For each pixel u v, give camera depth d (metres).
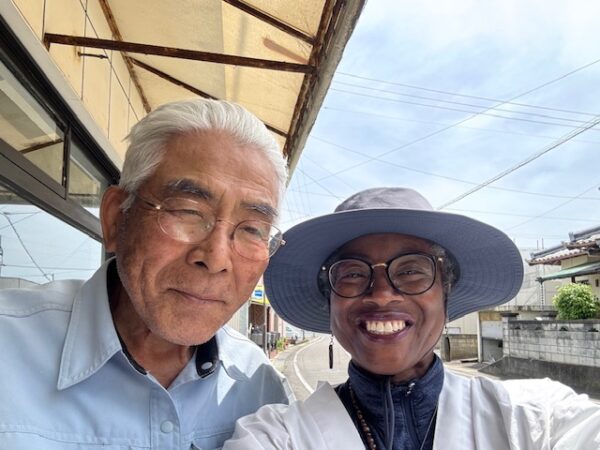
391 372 0.45
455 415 0.44
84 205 1.17
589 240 5.19
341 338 0.48
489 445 0.43
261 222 0.44
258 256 0.45
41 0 0.84
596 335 3.90
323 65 0.95
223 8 1.00
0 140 0.72
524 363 4.80
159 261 0.42
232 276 0.44
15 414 0.40
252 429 0.45
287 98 1.26
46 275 0.94
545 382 0.49
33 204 0.89
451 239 0.49
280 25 0.96
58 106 0.96
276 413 0.47
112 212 0.46
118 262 0.44
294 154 1.49
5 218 0.79
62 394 0.43
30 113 0.87
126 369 0.45
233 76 1.26
